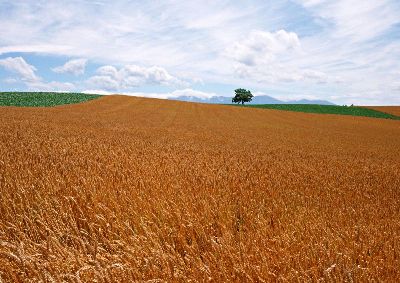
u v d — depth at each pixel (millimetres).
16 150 9164
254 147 19562
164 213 4484
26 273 2816
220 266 3035
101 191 5180
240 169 9078
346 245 3918
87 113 44281
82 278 2824
